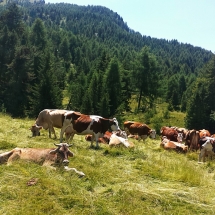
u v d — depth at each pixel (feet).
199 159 45.32
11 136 43.01
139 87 221.66
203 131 72.38
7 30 175.83
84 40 485.15
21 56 155.94
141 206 21.77
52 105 153.17
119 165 32.45
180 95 325.42
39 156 28.32
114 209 21.22
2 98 156.97
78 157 32.78
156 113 217.56
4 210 19.45
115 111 186.39
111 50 462.60
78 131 43.11
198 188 26.96
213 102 184.24
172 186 26.78
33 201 20.81
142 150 45.50
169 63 537.65
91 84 198.70
